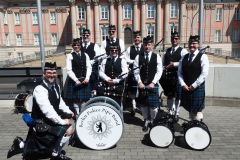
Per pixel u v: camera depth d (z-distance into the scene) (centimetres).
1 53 3691
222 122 479
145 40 428
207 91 589
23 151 326
